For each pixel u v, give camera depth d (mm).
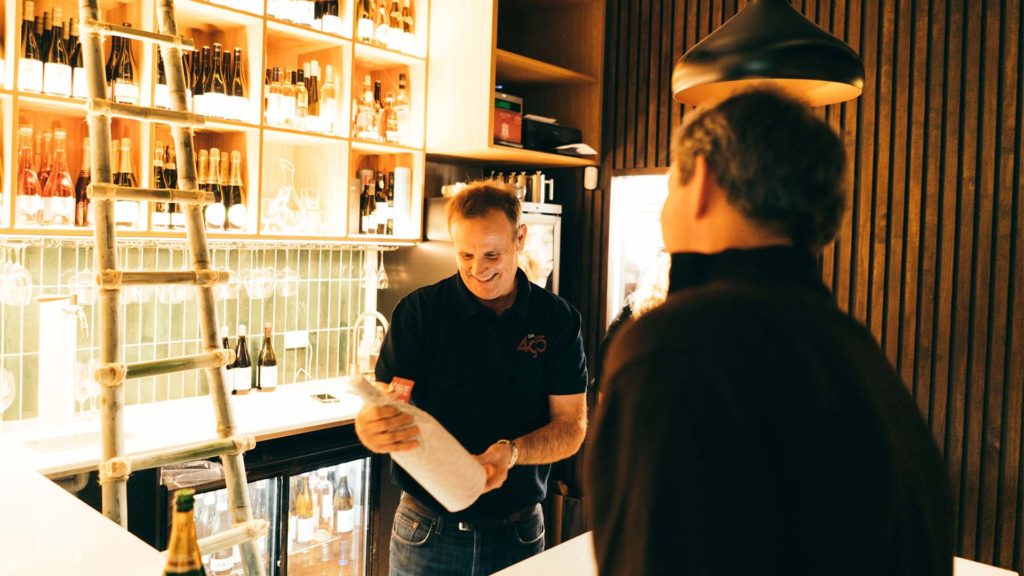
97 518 1611
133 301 2928
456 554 1887
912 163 3053
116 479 1541
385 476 3178
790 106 759
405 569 1938
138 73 2682
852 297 3244
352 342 3779
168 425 2699
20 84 2354
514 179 3752
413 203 3605
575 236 4109
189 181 1825
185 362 1682
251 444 1752
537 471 1934
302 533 3322
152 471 2449
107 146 1666
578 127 4047
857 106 3211
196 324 3154
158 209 2719
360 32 3297
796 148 726
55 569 1345
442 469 1252
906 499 694
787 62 1396
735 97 782
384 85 3715
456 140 3490
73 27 2549
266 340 3332
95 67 1681
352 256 3760
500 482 1646
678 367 646
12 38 2303
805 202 727
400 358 1891
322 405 3113
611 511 674
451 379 1896
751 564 608
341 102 3254
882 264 3139
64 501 1743
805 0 3363
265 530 1692
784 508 642
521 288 1919
